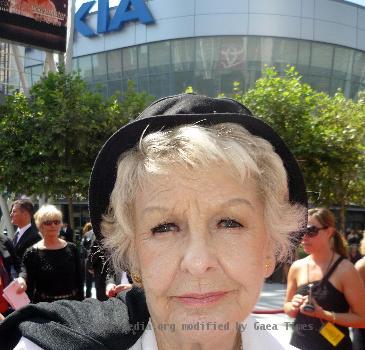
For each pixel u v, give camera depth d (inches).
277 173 41.1
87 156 334.6
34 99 348.8
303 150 331.0
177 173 36.7
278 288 294.0
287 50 890.1
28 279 175.0
